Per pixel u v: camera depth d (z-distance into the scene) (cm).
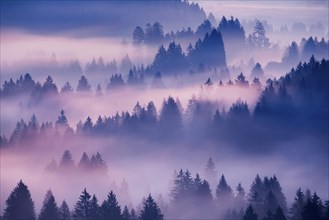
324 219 10044
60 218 12275
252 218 10500
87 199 12219
